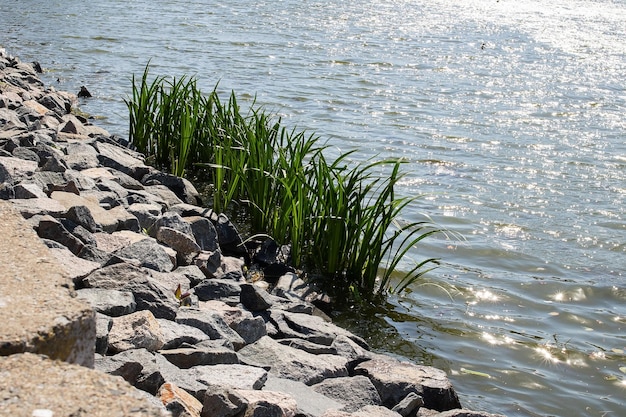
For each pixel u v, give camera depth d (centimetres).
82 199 773
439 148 1343
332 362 596
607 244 951
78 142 1030
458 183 1158
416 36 2562
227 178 1025
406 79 1908
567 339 721
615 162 1302
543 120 1574
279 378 543
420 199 1078
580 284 835
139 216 811
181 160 1050
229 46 2219
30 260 390
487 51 2328
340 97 1686
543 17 3155
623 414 609
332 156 1265
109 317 513
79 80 1698
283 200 843
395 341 705
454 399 582
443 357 682
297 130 1415
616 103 1741
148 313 531
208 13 2856
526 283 833
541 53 2322
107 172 940
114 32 2353
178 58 2008
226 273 738
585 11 3400
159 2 3094
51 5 2859
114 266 604
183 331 552
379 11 3145
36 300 347
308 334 650
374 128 1453
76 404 287
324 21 2802
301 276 805
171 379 475
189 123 1045
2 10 2681
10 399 286
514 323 748
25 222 439
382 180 1152
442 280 829
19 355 310
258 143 915
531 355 691
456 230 972
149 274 651
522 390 636
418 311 764
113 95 1580
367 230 793
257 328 623
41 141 966
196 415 443
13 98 1204
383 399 566
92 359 351
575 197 1120
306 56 2134
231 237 845
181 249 749
